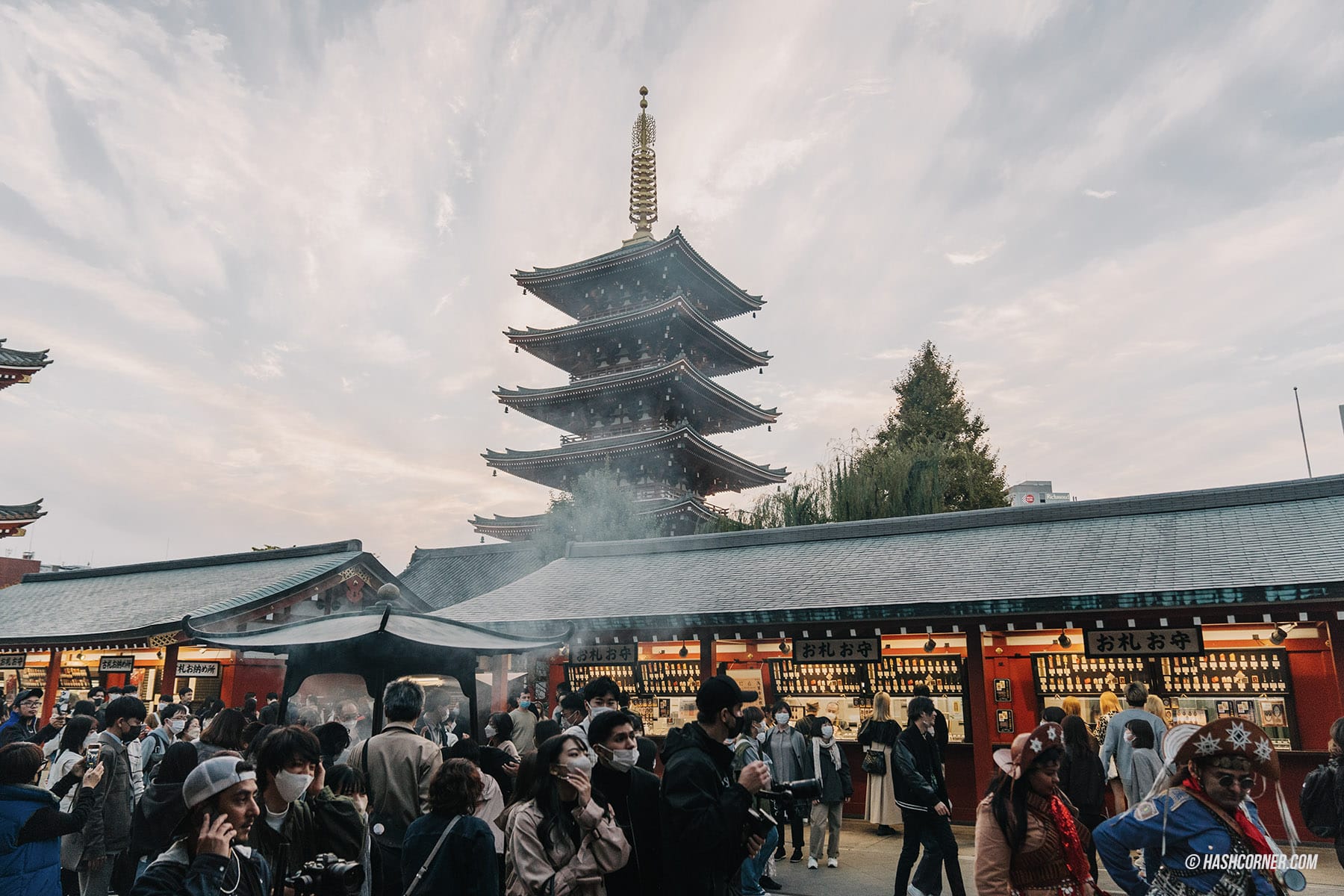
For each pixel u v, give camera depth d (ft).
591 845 14.12
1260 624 43.27
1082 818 28.73
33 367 72.43
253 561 98.17
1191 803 12.98
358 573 85.40
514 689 67.00
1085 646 47.80
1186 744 13.11
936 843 27.27
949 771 49.44
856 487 106.32
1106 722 45.68
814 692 55.11
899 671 52.65
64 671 81.51
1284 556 42.22
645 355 142.10
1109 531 53.72
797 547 67.82
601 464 136.26
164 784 19.16
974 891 32.89
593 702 26.02
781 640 54.34
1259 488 52.75
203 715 43.09
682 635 57.06
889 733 43.65
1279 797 13.00
